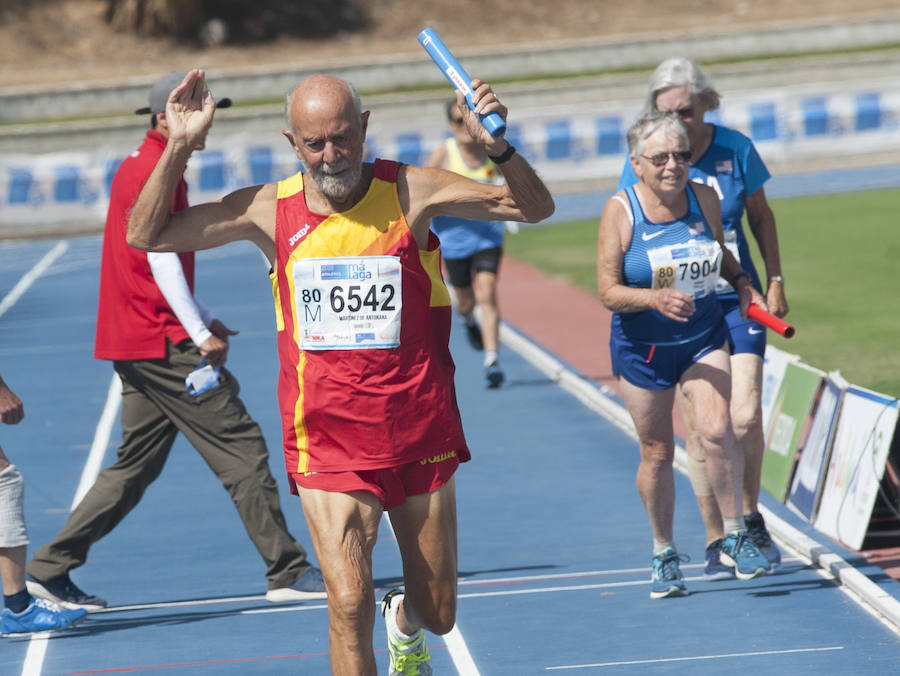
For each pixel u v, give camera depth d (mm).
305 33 154500
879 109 112938
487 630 20625
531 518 27562
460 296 43312
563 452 33469
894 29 141000
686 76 21828
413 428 15219
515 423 37219
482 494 29828
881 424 23203
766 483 28109
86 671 19500
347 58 148625
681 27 154250
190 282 22438
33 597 21438
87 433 38875
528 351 47938
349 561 14992
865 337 44375
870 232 75375
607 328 51812
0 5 150125
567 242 82125
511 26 157000
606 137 111000
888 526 23656
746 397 22188
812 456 26125
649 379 20844
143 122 117375
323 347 15047
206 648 20344
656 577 21688
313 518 15211
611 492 29312
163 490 31688
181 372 21875
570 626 20578
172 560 25750
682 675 18219
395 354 15102
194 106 15070
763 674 18047
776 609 20688
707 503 22281
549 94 124812
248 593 23281
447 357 15758
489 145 14445
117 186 21859
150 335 21812
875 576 21688
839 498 24094
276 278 15406
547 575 23453
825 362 40156
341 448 15172
